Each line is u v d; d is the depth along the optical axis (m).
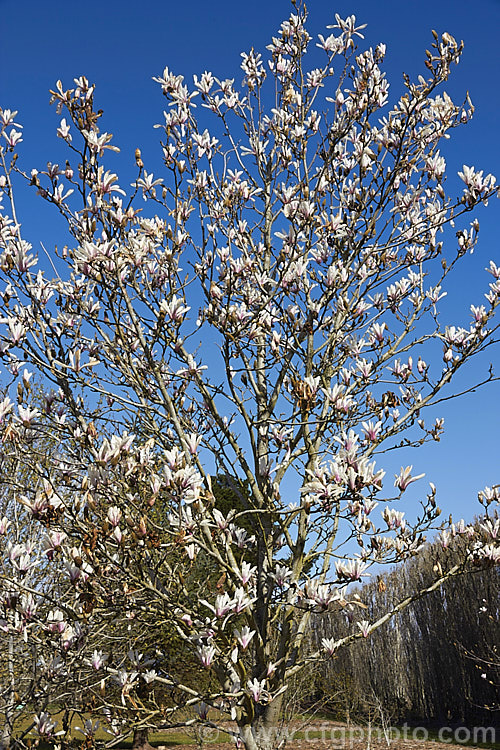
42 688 4.11
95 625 3.93
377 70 4.58
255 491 4.29
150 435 4.39
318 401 3.76
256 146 5.10
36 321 3.76
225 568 3.56
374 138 4.64
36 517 3.04
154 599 3.64
